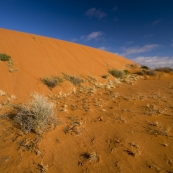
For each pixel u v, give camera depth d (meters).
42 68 11.70
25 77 9.84
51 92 9.67
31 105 5.75
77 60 16.91
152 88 11.80
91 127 5.41
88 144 4.43
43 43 16.56
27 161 3.76
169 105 7.21
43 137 4.66
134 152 3.97
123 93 10.23
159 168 3.45
